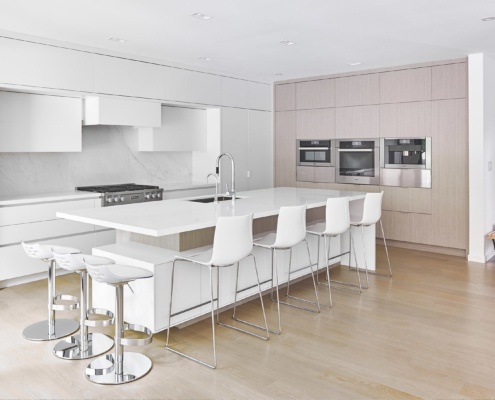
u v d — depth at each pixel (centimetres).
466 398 269
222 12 401
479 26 449
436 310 416
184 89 633
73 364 314
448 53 570
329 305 430
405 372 301
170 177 708
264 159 780
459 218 612
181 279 355
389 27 451
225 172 708
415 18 421
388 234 677
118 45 520
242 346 341
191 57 586
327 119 726
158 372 302
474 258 593
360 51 557
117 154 638
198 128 695
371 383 287
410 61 621
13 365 312
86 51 520
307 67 659
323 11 399
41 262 502
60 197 513
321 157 738
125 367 306
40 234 500
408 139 647
